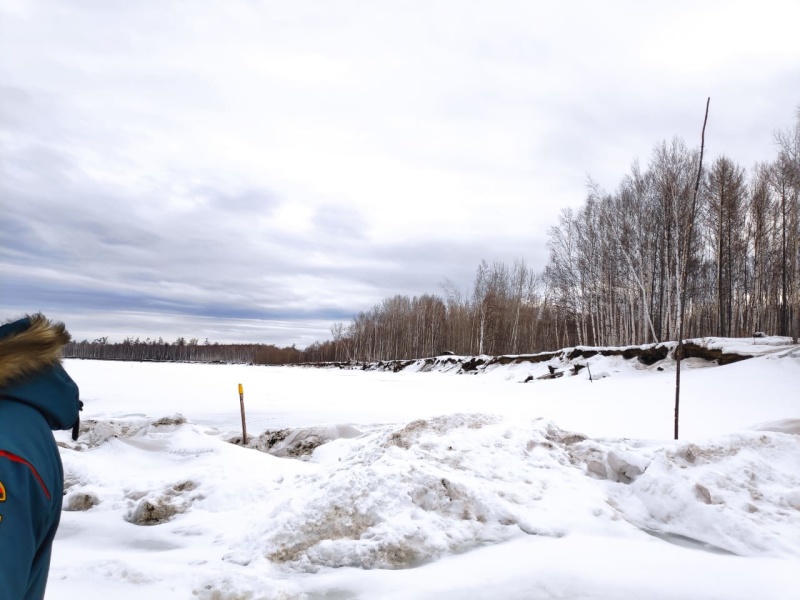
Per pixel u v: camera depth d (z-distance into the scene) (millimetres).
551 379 26938
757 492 4859
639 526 4527
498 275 63125
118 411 16281
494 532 4188
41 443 1130
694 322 45844
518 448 5883
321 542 3914
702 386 18078
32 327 1223
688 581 3213
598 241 40188
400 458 5309
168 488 5973
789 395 15047
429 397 21844
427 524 4133
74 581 3295
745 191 40094
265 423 13961
